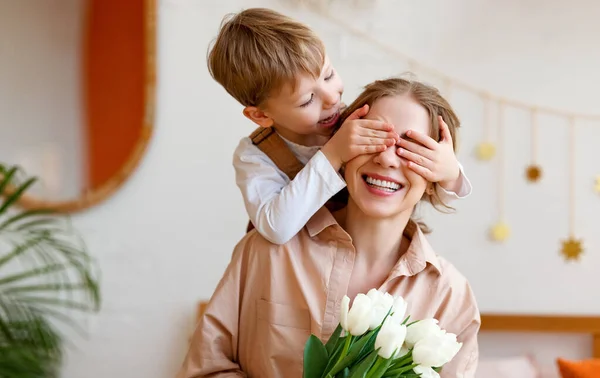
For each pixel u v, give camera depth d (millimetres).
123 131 2270
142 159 2264
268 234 1088
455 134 1129
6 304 2266
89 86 2283
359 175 1033
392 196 1021
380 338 837
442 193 1105
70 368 2312
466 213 2211
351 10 2205
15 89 2291
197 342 1139
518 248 2205
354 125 1024
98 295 2113
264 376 1114
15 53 2283
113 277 2297
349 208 1120
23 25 2281
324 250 1109
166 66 2244
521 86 2186
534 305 2211
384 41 2201
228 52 1129
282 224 1069
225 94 2246
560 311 2209
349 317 870
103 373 2311
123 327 2301
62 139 2295
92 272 2295
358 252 1107
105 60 2271
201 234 2271
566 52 2174
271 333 1098
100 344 2309
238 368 1148
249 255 1145
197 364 1135
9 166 2301
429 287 1100
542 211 2201
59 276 2320
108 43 2270
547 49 2178
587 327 2150
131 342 2301
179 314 2285
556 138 2188
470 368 1107
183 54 2240
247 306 1138
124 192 2279
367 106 1057
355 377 833
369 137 1007
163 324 2291
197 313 2262
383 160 997
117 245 2291
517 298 2211
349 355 866
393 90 1062
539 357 2215
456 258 2215
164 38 2242
